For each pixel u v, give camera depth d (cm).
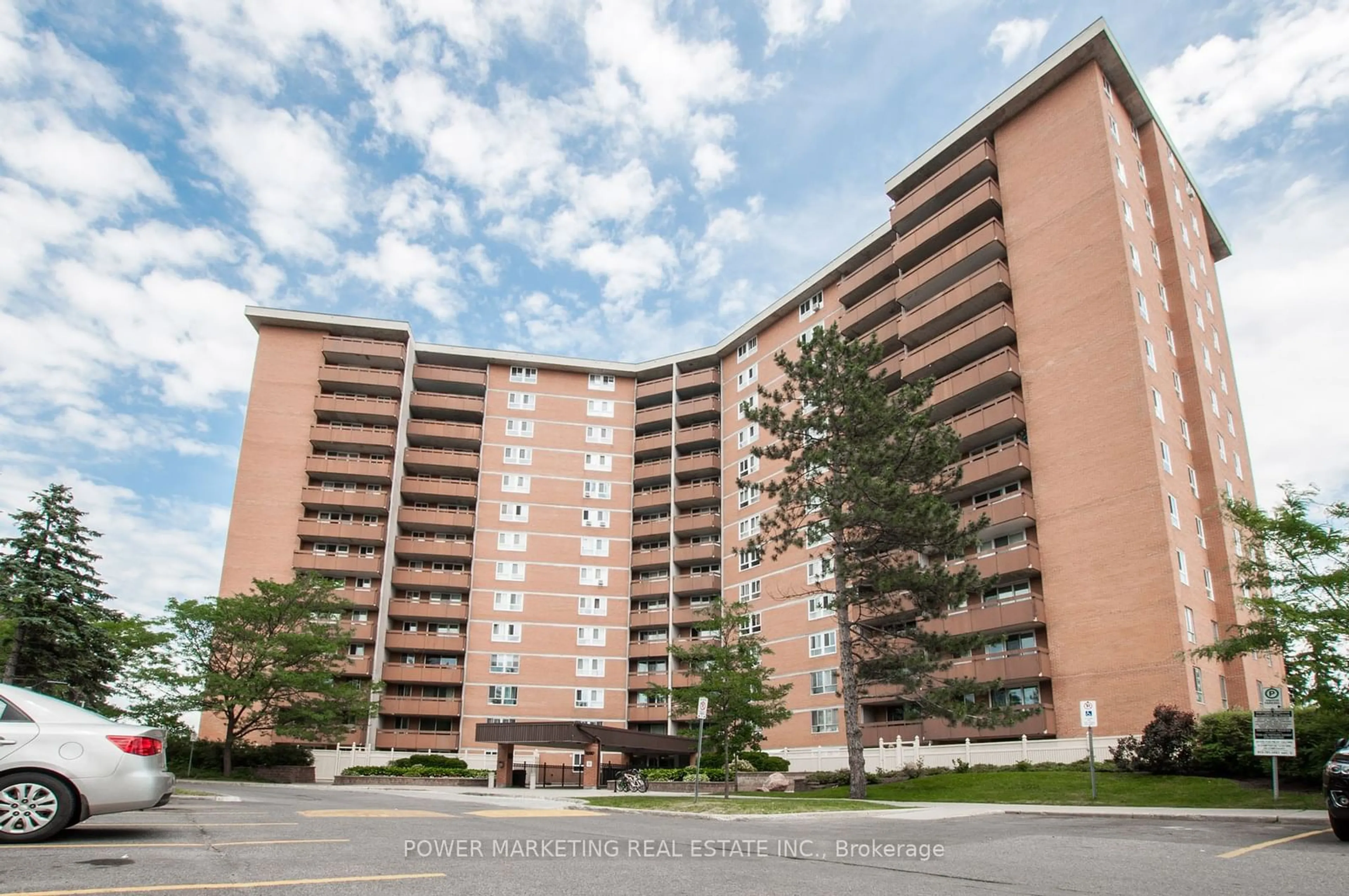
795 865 1024
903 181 5334
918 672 3166
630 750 4275
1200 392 4247
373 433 6519
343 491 6353
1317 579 2445
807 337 6334
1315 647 2405
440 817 1504
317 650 4691
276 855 899
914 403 3425
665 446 7175
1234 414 4812
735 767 4244
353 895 700
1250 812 2045
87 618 3812
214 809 1502
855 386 3384
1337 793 1388
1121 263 4078
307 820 1307
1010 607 4134
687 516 6931
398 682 6306
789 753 5209
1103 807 2312
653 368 7412
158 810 1428
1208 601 3875
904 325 5078
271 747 4994
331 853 927
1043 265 4431
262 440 6406
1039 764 3591
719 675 3859
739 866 992
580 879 836
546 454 7119
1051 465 4181
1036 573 4138
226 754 4622
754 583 6269
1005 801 2752
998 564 4216
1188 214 4950
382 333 6875
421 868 852
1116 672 3722
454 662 6594
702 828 1561
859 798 2931
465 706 6325
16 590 3653
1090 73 4428
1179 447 4056
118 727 1026
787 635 5819
